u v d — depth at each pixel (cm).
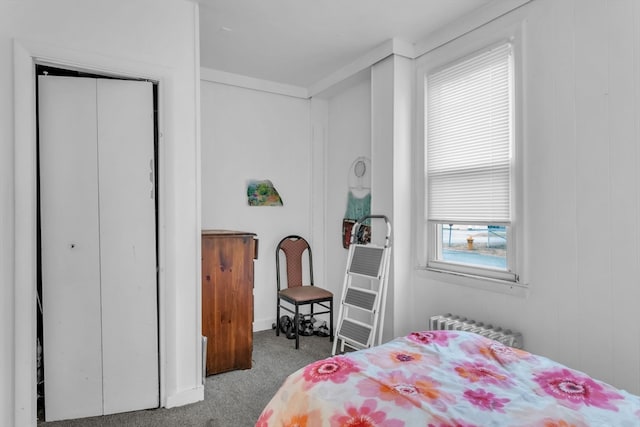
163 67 218
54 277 203
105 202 212
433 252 289
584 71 196
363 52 316
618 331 183
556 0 208
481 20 247
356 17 259
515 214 230
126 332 216
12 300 182
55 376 203
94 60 200
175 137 223
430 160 290
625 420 107
